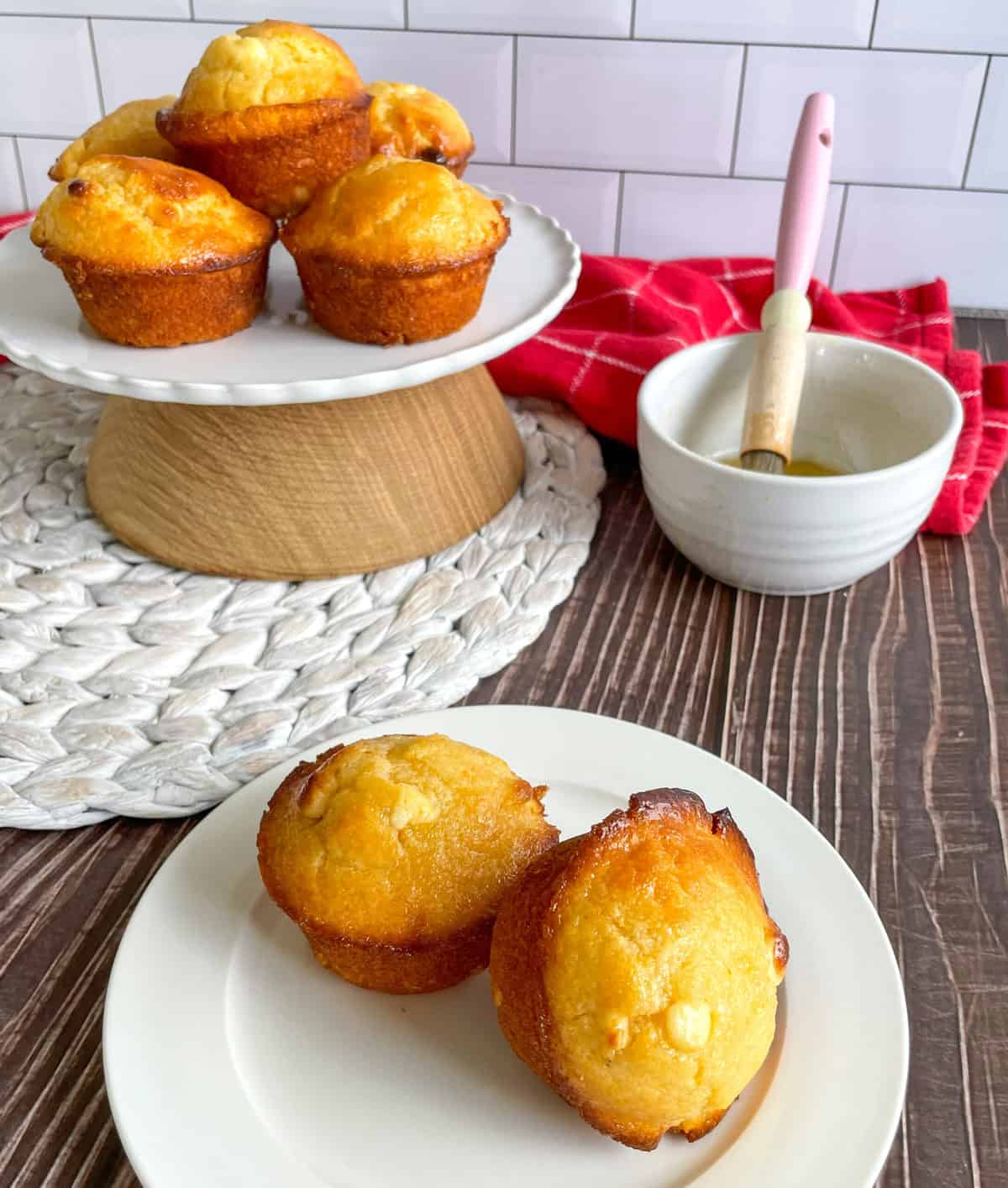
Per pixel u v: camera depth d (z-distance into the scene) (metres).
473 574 0.36
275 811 0.24
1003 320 0.54
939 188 0.51
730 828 0.23
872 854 0.28
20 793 0.29
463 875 0.23
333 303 0.33
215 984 0.24
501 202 0.42
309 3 0.49
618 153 0.51
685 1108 0.20
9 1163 0.22
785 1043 0.22
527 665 0.34
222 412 0.33
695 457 0.34
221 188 0.33
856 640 0.35
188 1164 0.20
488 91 0.50
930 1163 0.22
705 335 0.48
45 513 0.38
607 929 0.20
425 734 0.29
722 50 0.48
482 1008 0.24
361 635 0.34
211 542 0.35
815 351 0.39
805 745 0.31
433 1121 0.22
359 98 0.34
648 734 0.29
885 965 0.24
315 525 0.35
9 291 0.36
